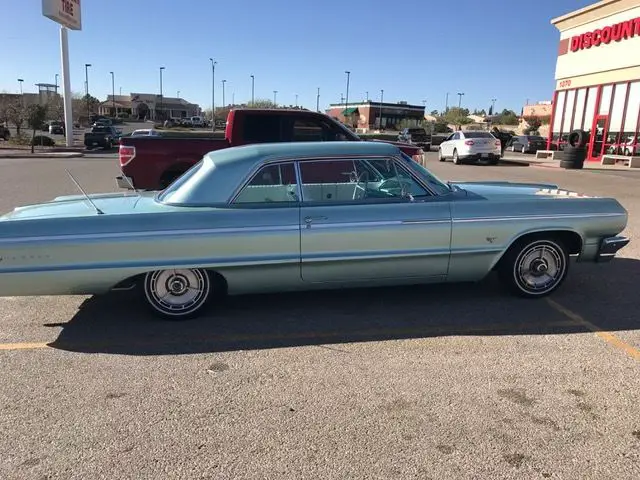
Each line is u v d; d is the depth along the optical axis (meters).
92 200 5.23
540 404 3.43
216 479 2.74
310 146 4.99
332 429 3.16
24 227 4.38
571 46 27.30
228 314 5.02
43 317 5.02
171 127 73.69
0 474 2.78
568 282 5.97
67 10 34.81
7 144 37.59
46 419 3.29
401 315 4.98
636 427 3.19
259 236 4.62
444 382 3.71
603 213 5.20
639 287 5.81
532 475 2.76
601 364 3.98
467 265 5.06
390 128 84.06
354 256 4.79
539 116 79.31
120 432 3.14
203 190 4.75
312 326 4.73
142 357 4.14
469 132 25.22
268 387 3.66
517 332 4.58
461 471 2.79
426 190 5.07
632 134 23.44
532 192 5.55
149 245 4.50
